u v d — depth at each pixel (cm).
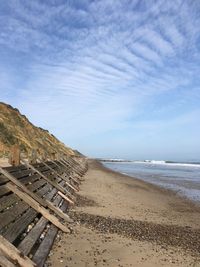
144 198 2380
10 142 4069
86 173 4581
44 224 1025
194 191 3162
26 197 1045
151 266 871
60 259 852
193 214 1848
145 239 1140
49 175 1800
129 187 3125
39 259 794
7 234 770
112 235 1139
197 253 1038
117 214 1590
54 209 1243
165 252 1006
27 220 941
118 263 870
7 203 891
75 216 1396
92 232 1147
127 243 1056
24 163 1413
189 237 1250
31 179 1296
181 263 919
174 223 1525
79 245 983
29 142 4784
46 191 1437
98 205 1803
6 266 621
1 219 799
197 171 7738
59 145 8112
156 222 1498
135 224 1381
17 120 5553
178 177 5306
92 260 871
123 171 7131
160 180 4544
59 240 1005
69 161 3606
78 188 2422
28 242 834
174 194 2850
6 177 1012
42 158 2112
